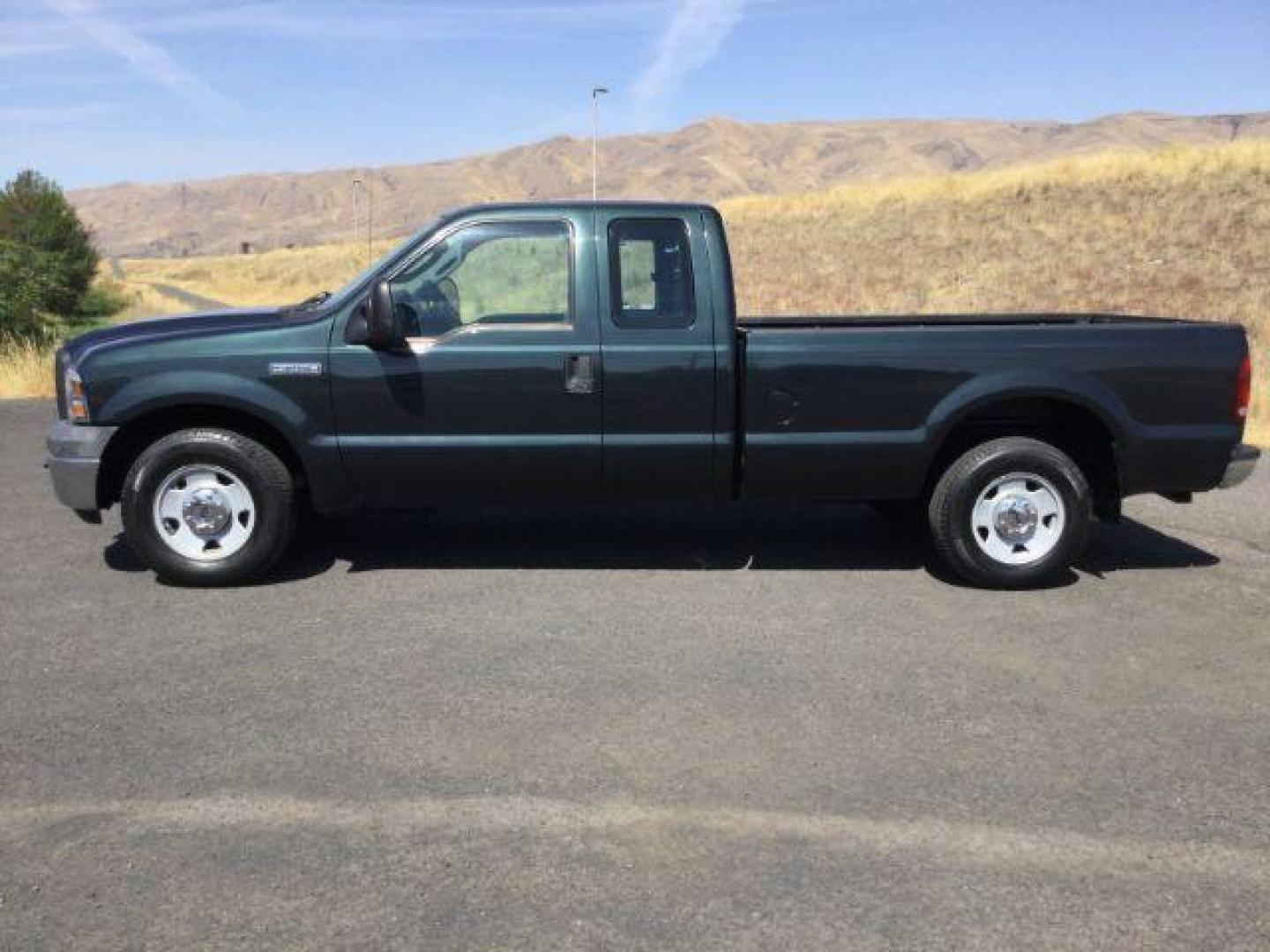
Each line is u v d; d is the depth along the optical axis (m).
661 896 3.21
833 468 6.20
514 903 3.18
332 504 6.16
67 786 3.85
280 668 4.95
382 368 6.00
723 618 5.68
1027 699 4.66
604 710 4.51
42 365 14.83
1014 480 6.19
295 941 3.00
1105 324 6.68
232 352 5.98
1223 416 6.25
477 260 6.08
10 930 3.04
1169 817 3.68
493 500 6.23
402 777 3.93
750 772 3.98
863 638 5.39
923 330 6.12
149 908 3.14
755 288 33.19
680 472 6.20
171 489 6.09
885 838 3.53
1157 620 5.72
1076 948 2.99
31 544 7.03
